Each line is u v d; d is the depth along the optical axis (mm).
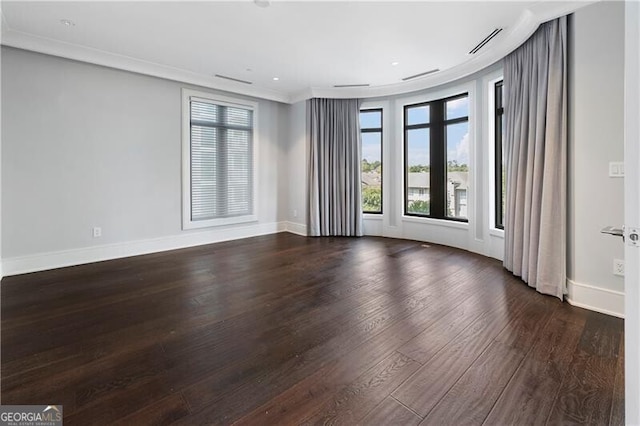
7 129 3373
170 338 2115
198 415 1426
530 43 3029
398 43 3463
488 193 4168
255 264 3922
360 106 5555
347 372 1748
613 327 2240
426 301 2736
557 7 2580
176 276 3441
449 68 4211
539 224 2936
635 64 1043
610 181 2447
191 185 4867
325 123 5637
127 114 4180
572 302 2660
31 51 3453
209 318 2424
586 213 2570
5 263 3420
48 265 3686
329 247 4855
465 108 4672
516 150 3281
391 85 5027
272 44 3523
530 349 1968
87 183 3916
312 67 4219
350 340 2092
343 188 5688
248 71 4406
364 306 2641
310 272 3594
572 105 2619
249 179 5625
